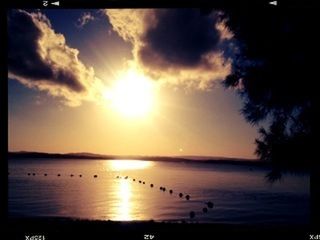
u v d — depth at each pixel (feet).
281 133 19.95
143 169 291.38
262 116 20.97
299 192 103.14
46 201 77.87
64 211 62.13
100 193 102.06
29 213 56.85
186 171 270.05
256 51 20.52
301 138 18.30
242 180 172.86
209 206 75.56
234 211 69.67
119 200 85.40
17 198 82.17
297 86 18.26
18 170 219.82
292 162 19.02
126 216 59.11
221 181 163.53
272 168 19.60
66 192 101.40
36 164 314.14
